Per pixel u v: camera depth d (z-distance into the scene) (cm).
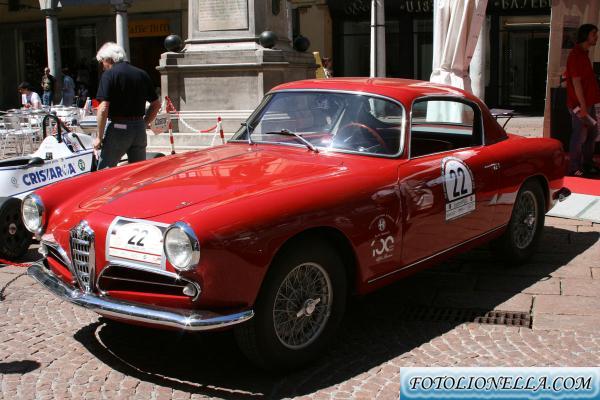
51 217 451
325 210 398
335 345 443
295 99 518
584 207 775
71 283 414
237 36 1326
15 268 619
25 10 2917
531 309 495
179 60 1344
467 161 511
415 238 461
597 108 942
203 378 399
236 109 1316
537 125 1814
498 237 570
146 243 371
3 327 478
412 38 2502
